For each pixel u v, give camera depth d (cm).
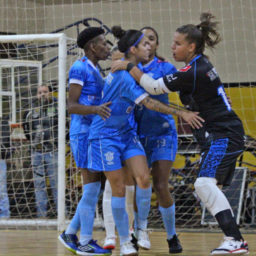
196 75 952
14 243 1365
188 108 1011
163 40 2655
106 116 988
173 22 2662
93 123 1018
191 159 2086
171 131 1108
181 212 1934
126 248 983
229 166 956
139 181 984
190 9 2648
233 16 2602
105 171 989
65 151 1825
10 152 2083
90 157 1015
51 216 1975
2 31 2772
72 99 1080
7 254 1127
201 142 981
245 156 2075
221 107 966
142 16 2692
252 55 2575
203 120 968
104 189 1244
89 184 1101
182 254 1111
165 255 1095
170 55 2620
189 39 985
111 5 2684
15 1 2783
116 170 984
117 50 1115
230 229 938
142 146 1076
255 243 1340
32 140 1978
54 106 1956
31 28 2816
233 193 1812
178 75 959
